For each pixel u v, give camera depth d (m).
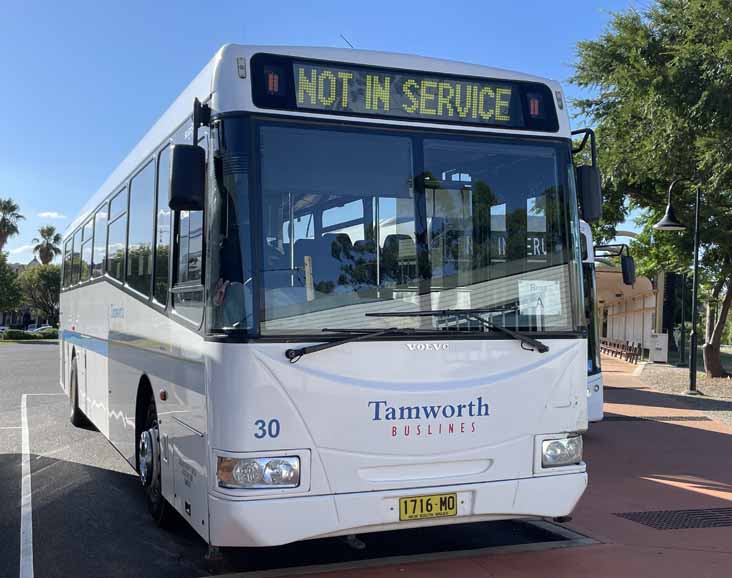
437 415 4.95
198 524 4.94
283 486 4.61
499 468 5.12
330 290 4.82
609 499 7.91
